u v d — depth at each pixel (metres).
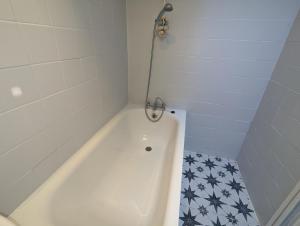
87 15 1.01
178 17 1.47
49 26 0.76
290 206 1.01
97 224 1.02
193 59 1.60
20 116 0.68
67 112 0.97
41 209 0.76
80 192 1.06
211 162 1.91
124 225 1.05
